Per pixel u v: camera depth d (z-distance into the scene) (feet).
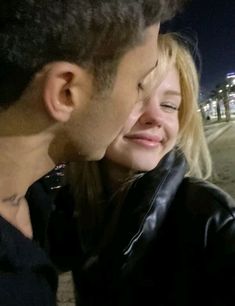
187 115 4.29
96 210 4.35
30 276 2.05
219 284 3.25
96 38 1.82
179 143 4.34
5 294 1.85
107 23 1.81
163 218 3.53
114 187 4.26
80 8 1.74
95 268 3.81
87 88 1.94
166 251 3.52
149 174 3.71
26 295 1.95
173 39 4.04
